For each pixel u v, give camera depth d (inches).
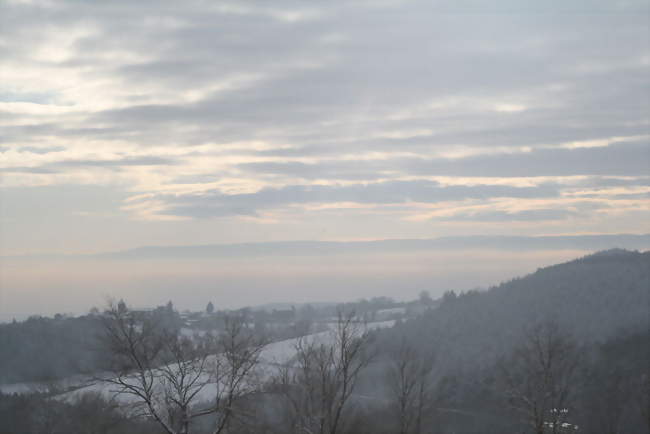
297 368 1626.5
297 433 1560.0
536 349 2214.6
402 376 2226.9
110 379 1235.2
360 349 1685.5
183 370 1243.8
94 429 1498.5
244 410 1280.8
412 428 2249.0
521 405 2133.4
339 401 1712.6
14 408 1959.9
